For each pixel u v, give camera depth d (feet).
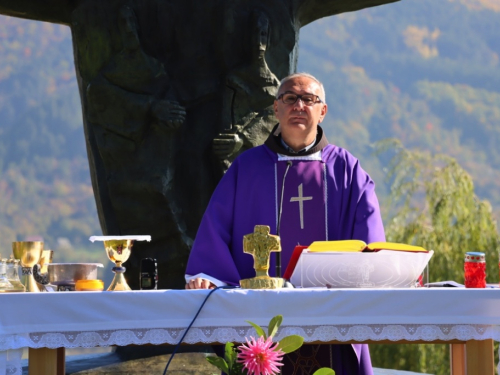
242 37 23.98
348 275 11.76
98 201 24.27
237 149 23.68
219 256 13.91
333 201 14.70
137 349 21.50
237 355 10.23
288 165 14.83
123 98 23.41
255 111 23.97
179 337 11.06
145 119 23.56
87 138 24.50
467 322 11.09
